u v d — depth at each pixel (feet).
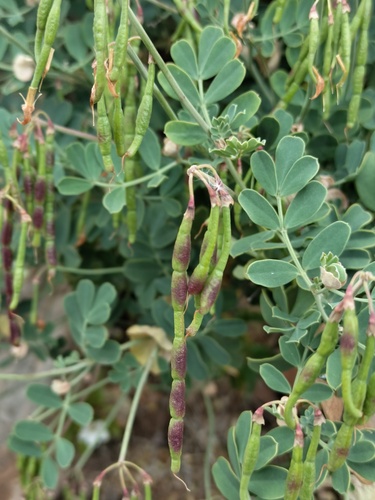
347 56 0.47
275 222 0.45
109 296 0.59
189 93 0.49
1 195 0.51
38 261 0.68
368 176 0.52
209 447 0.69
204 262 0.38
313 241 0.43
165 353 0.64
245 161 0.53
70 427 0.77
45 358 0.69
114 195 0.52
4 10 0.63
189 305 0.56
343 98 0.57
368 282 0.36
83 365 0.63
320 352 0.35
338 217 0.50
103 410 0.79
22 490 0.66
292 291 0.50
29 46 0.63
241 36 0.54
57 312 0.78
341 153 0.57
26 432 0.58
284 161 0.44
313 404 0.42
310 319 0.43
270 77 0.60
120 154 0.43
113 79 0.38
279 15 0.54
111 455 0.76
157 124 0.62
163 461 0.75
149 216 0.62
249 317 0.73
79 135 0.56
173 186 0.59
